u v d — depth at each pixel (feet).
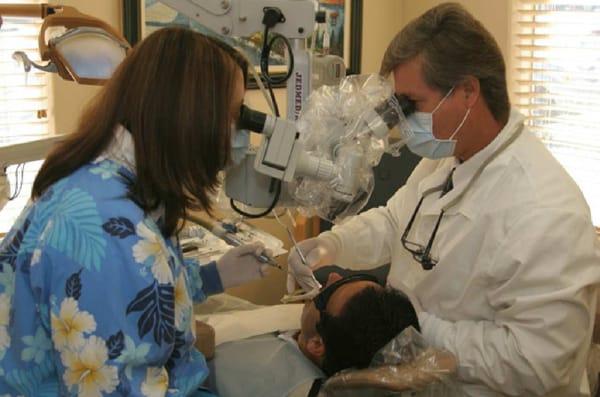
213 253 6.91
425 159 5.83
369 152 4.20
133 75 3.33
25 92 7.85
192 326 3.72
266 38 4.32
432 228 5.14
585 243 4.39
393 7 10.57
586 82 8.82
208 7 4.31
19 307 3.27
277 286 10.00
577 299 4.25
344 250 5.81
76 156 3.36
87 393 3.09
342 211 4.31
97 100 3.48
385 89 4.32
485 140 4.75
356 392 4.41
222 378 5.04
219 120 3.30
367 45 10.41
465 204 4.83
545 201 4.46
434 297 5.05
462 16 4.43
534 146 4.83
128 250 3.11
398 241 5.71
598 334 6.04
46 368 3.35
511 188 4.61
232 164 3.88
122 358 3.07
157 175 3.27
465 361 4.56
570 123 9.07
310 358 5.02
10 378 3.38
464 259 4.81
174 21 8.18
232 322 5.54
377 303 4.58
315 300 4.88
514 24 9.23
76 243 3.09
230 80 3.36
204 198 3.48
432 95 4.41
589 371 5.63
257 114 3.81
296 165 3.96
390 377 4.26
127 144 3.34
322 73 4.56
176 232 3.54
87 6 7.79
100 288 3.04
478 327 4.68
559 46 8.98
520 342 4.31
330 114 4.20
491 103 4.59
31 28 7.70
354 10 9.99
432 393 4.38
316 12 4.60
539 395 4.38
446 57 4.31
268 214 4.35
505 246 4.46
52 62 4.68
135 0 7.98
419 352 4.49
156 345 3.18
